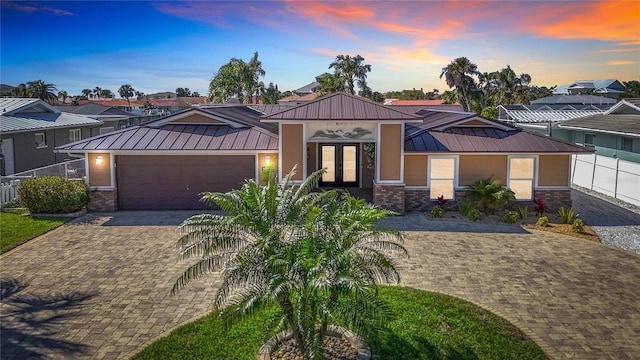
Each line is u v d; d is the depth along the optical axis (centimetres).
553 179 2130
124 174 2144
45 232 1786
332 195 988
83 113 5150
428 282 1319
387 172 2075
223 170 2148
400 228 1864
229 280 821
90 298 1213
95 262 1472
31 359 938
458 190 2136
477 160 2125
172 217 2025
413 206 2148
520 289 1275
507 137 2192
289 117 2022
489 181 2108
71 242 1675
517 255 1551
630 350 972
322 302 785
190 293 1243
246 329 1034
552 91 10212
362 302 782
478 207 2086
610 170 2497
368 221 922
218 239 871
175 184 2155
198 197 2161
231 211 895
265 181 1002
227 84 6088
